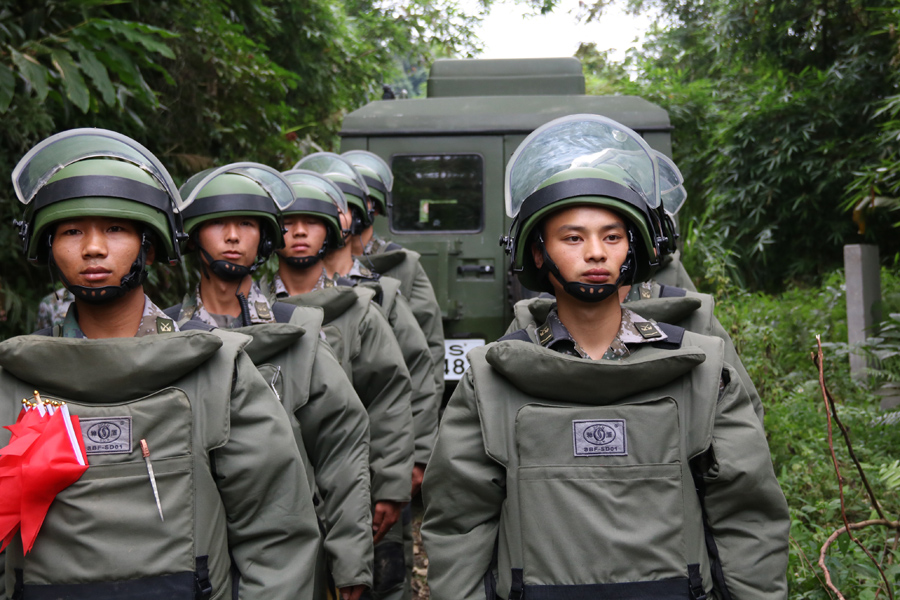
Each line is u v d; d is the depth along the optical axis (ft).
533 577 5.27
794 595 9.11
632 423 5.34
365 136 18.06
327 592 8.29
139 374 5.36
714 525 5.42
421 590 12.91
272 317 8.24
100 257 5.47
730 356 8.54
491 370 5.63
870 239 35.35
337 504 8.02
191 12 21.24
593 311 5.79
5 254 15.60
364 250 15.55
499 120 17.92
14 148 15.58
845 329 23.67
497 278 17.76
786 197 36.04
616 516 5.22
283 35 31.45
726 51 39.63
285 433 5.83
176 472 5.38
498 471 5.57
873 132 33.37
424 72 59.47
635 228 5.69
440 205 17.97
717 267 20.42
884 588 8.34
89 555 5.15
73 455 5.17
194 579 5.30
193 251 8.59
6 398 5.42
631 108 17.89
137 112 19.85
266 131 24.82
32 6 15.61
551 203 5.48
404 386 10.37
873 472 12.42
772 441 14.30
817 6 34.04
